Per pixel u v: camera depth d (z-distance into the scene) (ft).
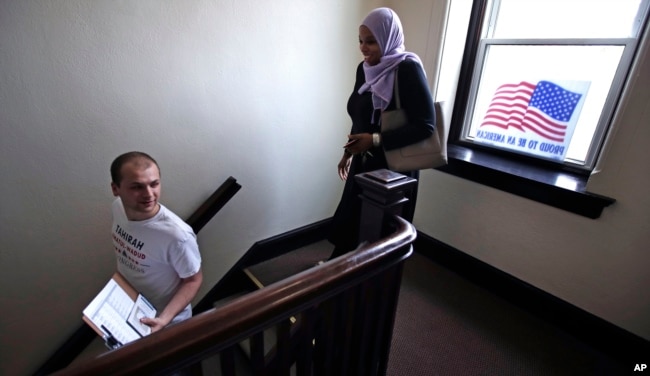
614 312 4.66
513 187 5.30
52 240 4.47
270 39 5.39
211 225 5.95
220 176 5.69
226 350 1.85
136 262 3.52
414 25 6.18
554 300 5.26
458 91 6.50
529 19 5.39
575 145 5.22
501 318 5.57
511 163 5.75
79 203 4.51
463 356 4.88
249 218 6.42
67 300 4.84
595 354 4.88
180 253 3.40
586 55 4.85
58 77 3.91
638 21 4.30
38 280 4.53
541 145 5.60
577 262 4.88
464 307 5.82
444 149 4.26
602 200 4.31
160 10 4.30
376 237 3.22
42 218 4.31
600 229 4.52
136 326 2.92
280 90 5.85
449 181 6.33
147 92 4.55
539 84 5.44
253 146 5.91
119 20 4.08
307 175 6.98
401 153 4.21
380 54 4.18
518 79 5.68
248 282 6.53
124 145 4.60
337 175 7.53
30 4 3.55
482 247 6.12
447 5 5.56
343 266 2.27
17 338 4.61
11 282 4.35
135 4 4.12
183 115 4.95
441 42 5.81
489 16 5.85
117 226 3.55
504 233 5.70
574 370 4.64
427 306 5.83
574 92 5.07
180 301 3.41
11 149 3.87
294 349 3.26
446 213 6.58
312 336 2.40
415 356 4.87
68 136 4.17
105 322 2.64
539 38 5.29
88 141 4.32
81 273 4.83
